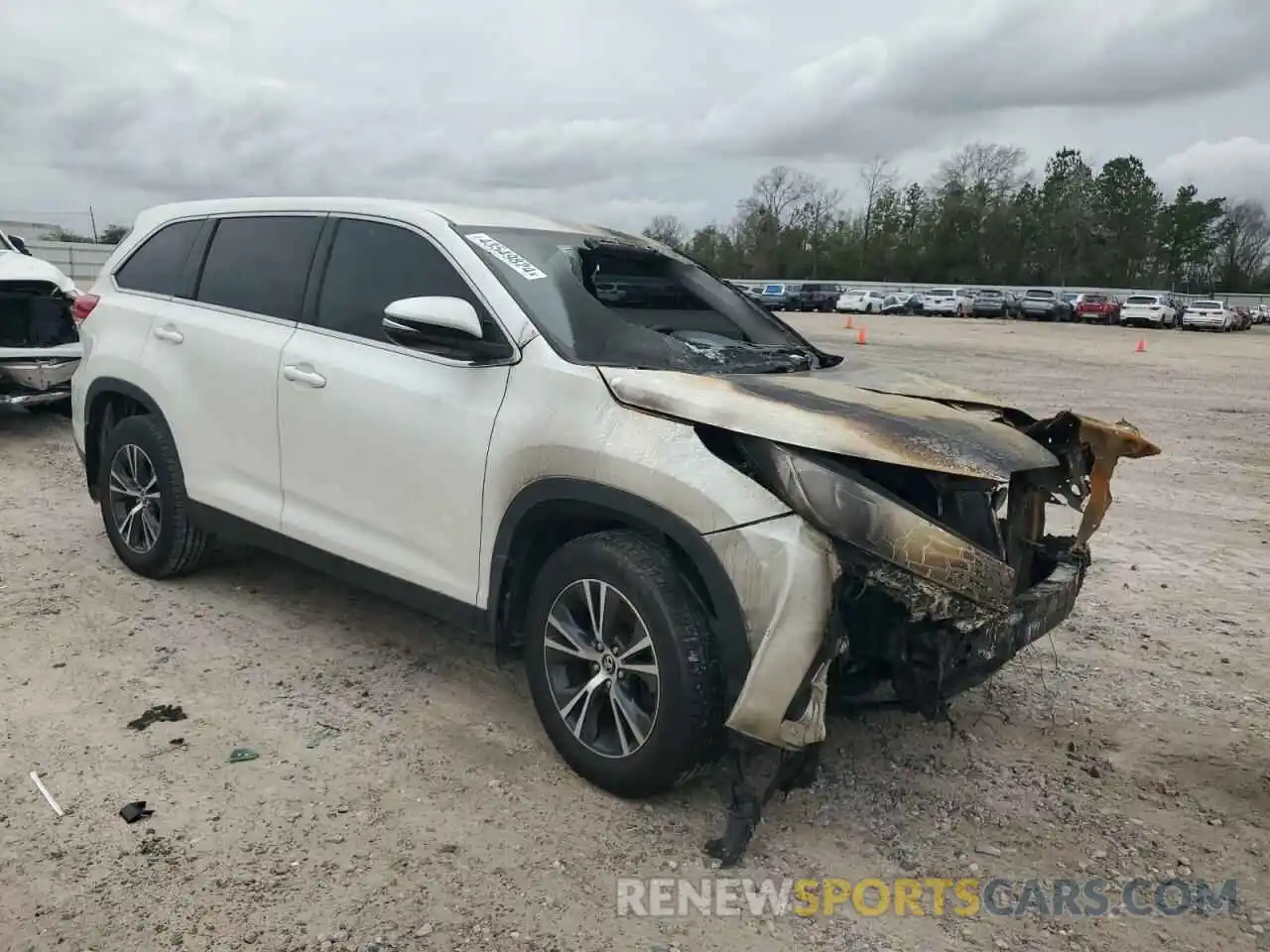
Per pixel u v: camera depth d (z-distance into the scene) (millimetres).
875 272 90000
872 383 3678
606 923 2695
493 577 3504
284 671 4160
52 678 4004
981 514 3188
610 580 3129
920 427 3029
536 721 3805
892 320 47938
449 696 3986
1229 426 12070
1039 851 3115
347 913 2680
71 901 2680
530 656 3467
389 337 3695
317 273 4258
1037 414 13016
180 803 3158
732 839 2984
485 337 3570
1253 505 7742
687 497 2914
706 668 2973
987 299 52938
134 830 3008
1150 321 46875
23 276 8289
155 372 4793
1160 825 3271
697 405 3020
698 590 3055
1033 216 88500
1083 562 3617
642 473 3002
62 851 2895
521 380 3418
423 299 3461
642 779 3127
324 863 2891
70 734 3568
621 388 3172
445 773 3410
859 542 2777
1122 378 18609
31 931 2562
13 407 10086
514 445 3359
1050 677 4379
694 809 3232
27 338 8430
